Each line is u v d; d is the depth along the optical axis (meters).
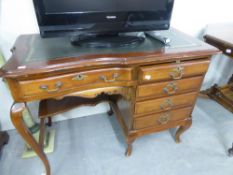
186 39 1.06
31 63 0.73
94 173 1.17
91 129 1.50
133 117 1.06
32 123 1.28
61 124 1.54
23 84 0.73
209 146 1.38
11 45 1.15
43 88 0.77
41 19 0.85
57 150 1.31
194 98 1.12
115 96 1.34
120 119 1.26
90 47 0.90
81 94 0.88
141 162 1.25
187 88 1.04
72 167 1.20
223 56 1.80
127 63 0.80
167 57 0.85
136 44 0.96
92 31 0.94
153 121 1.12
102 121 1.59
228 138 1.45
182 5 1.39
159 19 1.02
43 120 1.22
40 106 1.13
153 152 1.32
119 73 0.86
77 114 1.61
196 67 0.95
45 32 0.88
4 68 0.69
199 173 1.19
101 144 1.37
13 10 1.05
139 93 0.95
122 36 1.01
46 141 1.33
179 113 1.16
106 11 0.91
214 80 1.94
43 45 0.93
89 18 0.90
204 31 1.56
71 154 1.29
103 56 0.81
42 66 0.71
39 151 0.98
